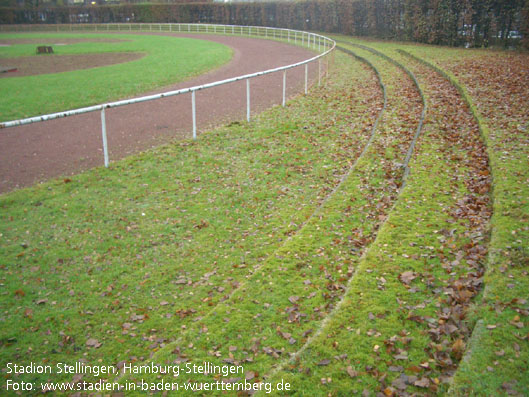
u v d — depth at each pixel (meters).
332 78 21.70
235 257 7.05
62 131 13.53
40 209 8.56
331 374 4.13
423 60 22.33
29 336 5.52
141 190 9.46
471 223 6.78
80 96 18.19
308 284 5.82
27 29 65.88
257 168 10.59
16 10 69.31
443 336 4.51
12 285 6.45
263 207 8.70
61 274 6.74
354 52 30.28
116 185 9.67
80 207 8.70
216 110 16.14
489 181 8.13
